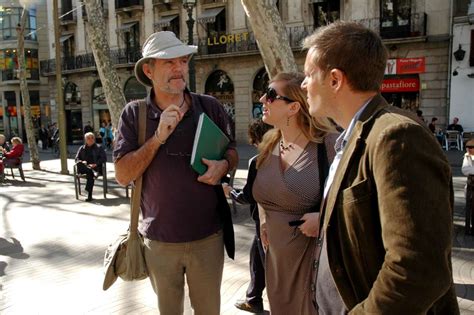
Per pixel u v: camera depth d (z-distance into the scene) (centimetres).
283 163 251
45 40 3412
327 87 147
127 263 258
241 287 439
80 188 1071
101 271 499
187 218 247
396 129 122
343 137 157
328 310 165
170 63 243
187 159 248
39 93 3484
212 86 2630
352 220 134
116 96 988
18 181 1345
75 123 3288
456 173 1242
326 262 165
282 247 245
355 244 135
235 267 498
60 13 3178
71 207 895
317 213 232
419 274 110
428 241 111
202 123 243
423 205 113
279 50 610
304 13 2247
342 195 139
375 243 132
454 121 1902
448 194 119
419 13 1966
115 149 251
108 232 681
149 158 238
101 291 439
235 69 2495
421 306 112
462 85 1898
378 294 119
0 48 3450
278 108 244
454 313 141
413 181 115
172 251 248
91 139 986
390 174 118
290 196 242
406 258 112
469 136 1838
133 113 254
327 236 146
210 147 246
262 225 266
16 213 841
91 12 948
